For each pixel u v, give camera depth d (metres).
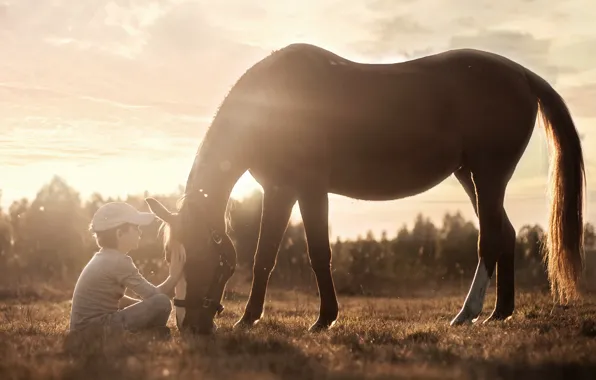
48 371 4.20
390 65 8.23
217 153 6.96
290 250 25.62
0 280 22.27
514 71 8.38
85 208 27.77
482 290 7.98
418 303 14.73
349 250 26.81
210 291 6.12
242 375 4.07
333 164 7.88
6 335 6.39
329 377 3.99
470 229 28.03
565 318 7.83
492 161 8.20
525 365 4.41
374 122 7.86
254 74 7.51
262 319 8.07
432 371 4.21
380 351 5.07
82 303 5.95
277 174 7.59
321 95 7.68
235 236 21.73
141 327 5.92
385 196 8.37
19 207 26.77
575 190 8.35
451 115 8.13
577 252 8.27
